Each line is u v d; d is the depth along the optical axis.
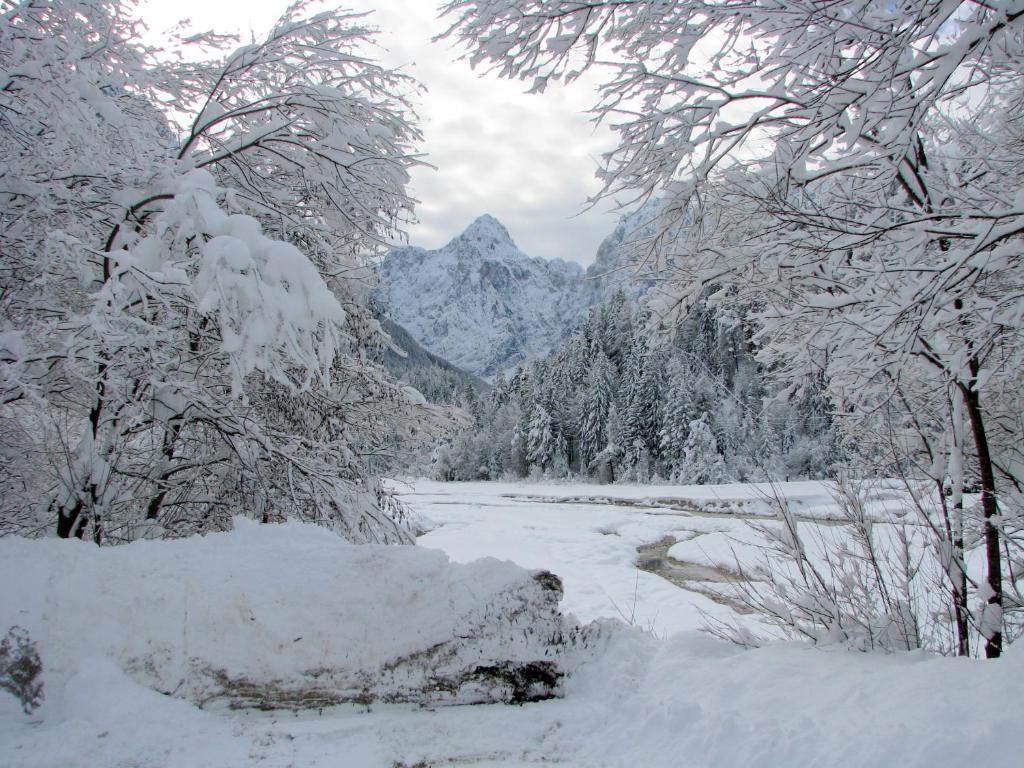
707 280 4.55
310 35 6.41
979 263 3.20
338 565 3.64
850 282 4.50
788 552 4.58
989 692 2.51
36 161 4.46
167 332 4.33
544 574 3.88
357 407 7.50
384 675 3.38
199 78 6.39
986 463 4.43
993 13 2.89
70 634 3.10
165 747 2.74
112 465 4.96
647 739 2.91
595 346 63.56
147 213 5.07
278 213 6.05
